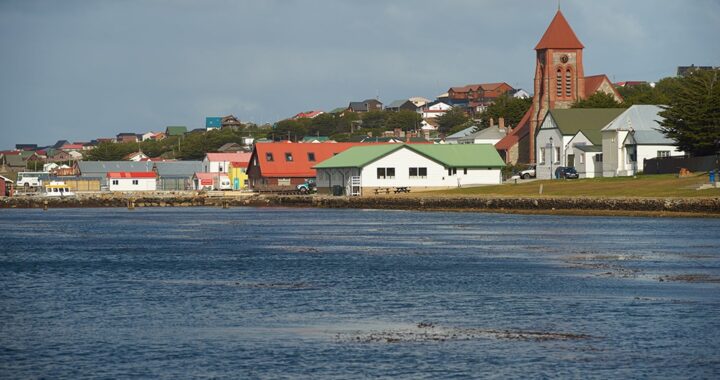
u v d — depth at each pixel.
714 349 76.69
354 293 107.38
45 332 85.31
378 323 88.75
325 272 128.00
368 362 73.75
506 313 93.12
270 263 140.62
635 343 78.94
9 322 90.06
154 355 76.44
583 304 97.50
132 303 101.38
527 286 111.38
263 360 74.56
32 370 72.06
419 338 81.88
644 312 92.38
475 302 100.06
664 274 121.12
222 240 190.00
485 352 76.62
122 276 125.56
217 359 74.94
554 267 130.88
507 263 137.00
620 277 118.38
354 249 163.88
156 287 113.88
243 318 91.69
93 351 77.88
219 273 128.00
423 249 161.88
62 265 140.88
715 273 121.69
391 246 169.00
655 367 71.62
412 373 70.56
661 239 172.62
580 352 76.25
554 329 84.94
